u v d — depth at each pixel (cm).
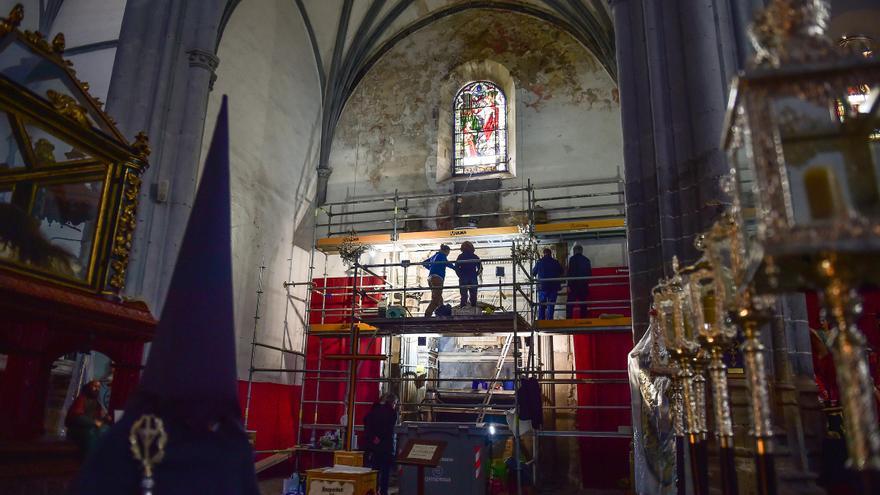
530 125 1716
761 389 283
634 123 916
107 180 663
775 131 227
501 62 1794
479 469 990
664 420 676
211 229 305
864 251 199
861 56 225
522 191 1666
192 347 284
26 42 597
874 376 691
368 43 1881
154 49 1108
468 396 1495
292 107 1675
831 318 218
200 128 1106
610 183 1599
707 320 348
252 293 1434
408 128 1819
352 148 1839
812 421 660
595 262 1549
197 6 1159
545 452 1416
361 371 1555
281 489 1253
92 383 603
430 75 1852
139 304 667
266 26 1559
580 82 1712
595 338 1447
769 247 203
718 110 815
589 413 1415
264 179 1527
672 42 879
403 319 1174
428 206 1725
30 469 517
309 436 1548
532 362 1235
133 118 1056
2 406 557
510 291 1569
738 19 852
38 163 604
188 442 285
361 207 1777
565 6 1725
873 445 190
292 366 1584
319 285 1695
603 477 1379
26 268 563
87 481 271
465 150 1802
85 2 1238
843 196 222
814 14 234
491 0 1844
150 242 1014
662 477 664
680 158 833
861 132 247
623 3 976
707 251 342
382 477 1015
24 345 557
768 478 275
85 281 623
